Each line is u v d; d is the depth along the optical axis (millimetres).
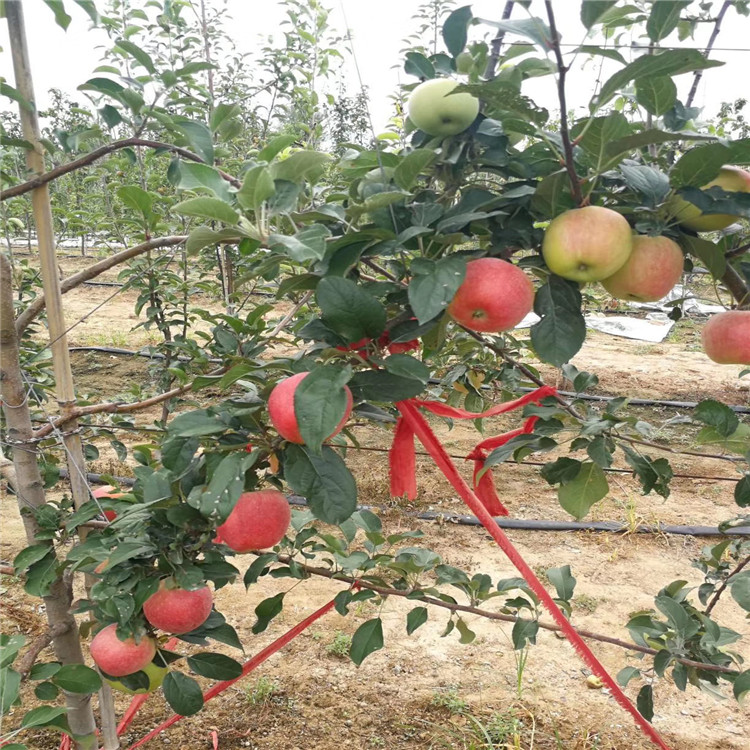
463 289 1316
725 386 7910
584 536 4527
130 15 2564
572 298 1391
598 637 2148
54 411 4062
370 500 4883
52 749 2727
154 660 1774
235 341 2189
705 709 3053
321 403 1150
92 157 1787
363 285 1402
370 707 3002
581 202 1322
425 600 2148
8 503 4703
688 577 4082
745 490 1801
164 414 3604
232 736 2822
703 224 1401
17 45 1744
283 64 5230
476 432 6219
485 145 1427
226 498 1316
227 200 1394
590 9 1102
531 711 2988
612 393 7551
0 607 3570
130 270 4648
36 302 1941
